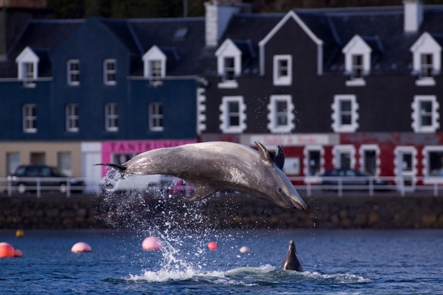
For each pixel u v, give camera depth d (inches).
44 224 7047.2
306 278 3846.0
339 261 4596.5
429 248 5191.9
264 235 6166.3
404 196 6545.3
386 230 6461.6
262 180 3006.9
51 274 4173.2
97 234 6486.2
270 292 3550.7
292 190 2989.7
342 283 3759.8
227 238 5944.9
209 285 3708.2
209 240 5807.1
